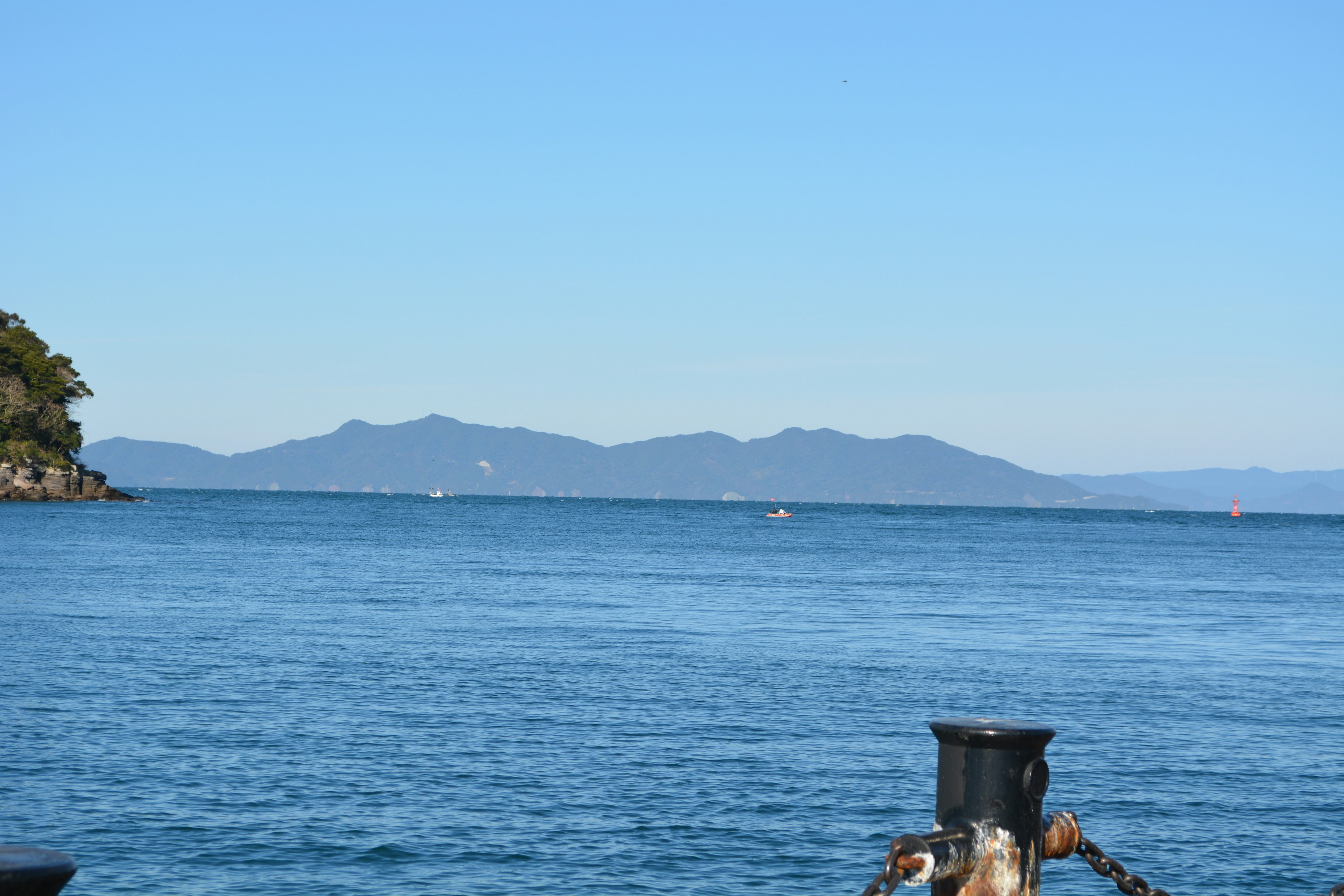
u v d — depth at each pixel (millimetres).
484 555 137250
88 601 70375
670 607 74125
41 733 32125
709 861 22875
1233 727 35844
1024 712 38062
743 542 191000
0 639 51188
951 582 103875
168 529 189750
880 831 24828
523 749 31391
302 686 40625
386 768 29125
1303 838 24656
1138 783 28828
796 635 59312
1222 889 21844
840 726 35188
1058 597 89062
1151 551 191125
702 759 30578
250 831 24141
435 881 21688
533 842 23750
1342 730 35469
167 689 39500
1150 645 57719
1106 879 22531
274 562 115125
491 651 50531
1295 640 60781
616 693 40250
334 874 21922
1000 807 7375
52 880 4633
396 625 60625
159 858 22531
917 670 47281
